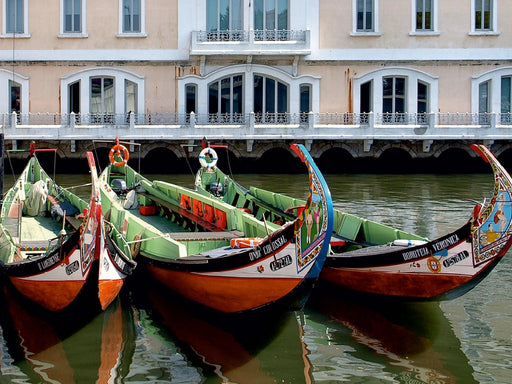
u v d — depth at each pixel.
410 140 28.97
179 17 30.17
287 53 29.69
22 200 15.66
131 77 30.31
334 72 30.55
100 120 30.20
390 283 10.43
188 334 9.59
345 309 10.65
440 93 30.72
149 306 10.77
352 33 30.30
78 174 28.12
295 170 30.09
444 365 8.56
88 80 30.28
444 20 30.50
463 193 22.78
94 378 8.17
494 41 30.62
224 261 9.55
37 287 9.91
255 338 9.45
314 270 8.95
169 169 30.36
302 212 8.98
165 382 8.09
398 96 30.89
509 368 8.47
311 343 9.27
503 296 11.14
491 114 28.81
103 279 9.47
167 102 30.45
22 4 30.12
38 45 30.11
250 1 30.00
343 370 8.43
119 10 30.12
